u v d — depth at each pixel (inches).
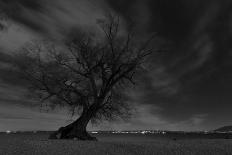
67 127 1217.4
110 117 1264.8
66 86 1182.9
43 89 1194.0
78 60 1221.7
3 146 789.2
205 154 704.4
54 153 681.6
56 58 1190.9
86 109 1230.3
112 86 1253.1
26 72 1193.4
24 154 661.3
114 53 1253.1
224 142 1014.4
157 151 742.5
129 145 850.8
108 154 683.4
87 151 722.8
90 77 1220.5
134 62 1243.2
